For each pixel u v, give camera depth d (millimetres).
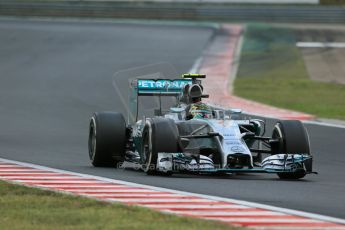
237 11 178500
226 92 97688
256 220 30031
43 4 182500
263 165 42531
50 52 134500
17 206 32688
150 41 148125
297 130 43625
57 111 83375
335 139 65688
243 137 43156
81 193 36406
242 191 37562
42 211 31547
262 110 83875
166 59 128125
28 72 114750
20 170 45750
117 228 27969
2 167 47281
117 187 38188
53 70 116625
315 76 117688
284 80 112938
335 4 196750
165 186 38594
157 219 29531
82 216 30141
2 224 29125
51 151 58312
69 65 121375
